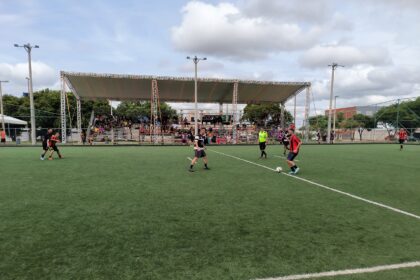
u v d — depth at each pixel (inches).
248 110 2736.2
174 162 521.7
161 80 1181.1
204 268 128.9
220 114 1617.9
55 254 141.7
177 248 150.0
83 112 2258.9
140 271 125.4
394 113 1625.2
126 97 1457.9
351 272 126.6
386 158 623.8
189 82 1222.3
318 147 1051.3
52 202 237.6
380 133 1664.6
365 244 157.6
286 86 1310.3
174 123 1715.1
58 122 2046.0
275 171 419.8
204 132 430.6
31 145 1013.2
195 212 213.5
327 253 145.8
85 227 179.6
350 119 2288.4
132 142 1279.5
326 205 236.4
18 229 175.2
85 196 258.8
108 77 1109.1
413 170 438.9
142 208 222.7
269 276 122.3
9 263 132.1
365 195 273.0
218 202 242.5
